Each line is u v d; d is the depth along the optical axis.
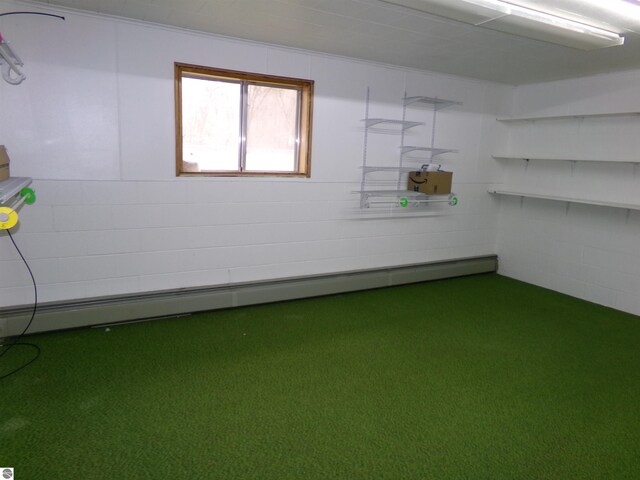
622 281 4.29
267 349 3.16
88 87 3.12
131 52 3.20
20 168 3.02
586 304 4.46
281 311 3.92
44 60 2.96
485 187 5.29
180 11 2.92
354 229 4.47
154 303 3.52
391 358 3.11
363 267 4.62
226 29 3.29
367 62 4.17
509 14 2.46
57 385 2.57
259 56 3.66
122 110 3.25
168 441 2.13
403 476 1.97
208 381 2.69
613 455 2.16
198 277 3.77
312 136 4.04
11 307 3.12
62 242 3.22
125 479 1.87
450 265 5.11
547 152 4.89
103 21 3.08
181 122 3.51
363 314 3.94
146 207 3.46
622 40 2.95
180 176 3.54
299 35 3.37
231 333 3.41
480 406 2.54
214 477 1.91
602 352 3.33
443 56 3.87
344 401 2.54
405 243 4.84
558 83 4.71
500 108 5.16
